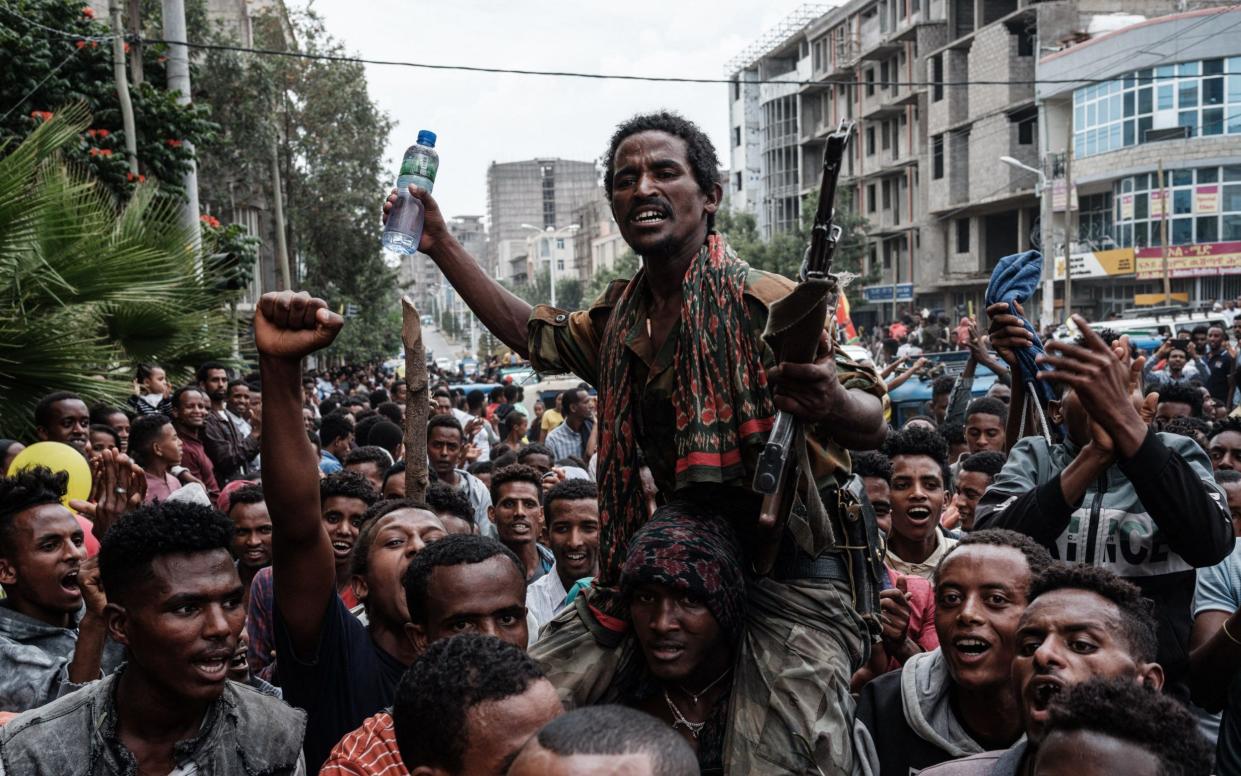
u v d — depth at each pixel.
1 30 12.56
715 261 2.42
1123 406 2.98
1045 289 34.75
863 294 50.47
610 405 2.54
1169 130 38.38
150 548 2.53
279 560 2.95
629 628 2.55
